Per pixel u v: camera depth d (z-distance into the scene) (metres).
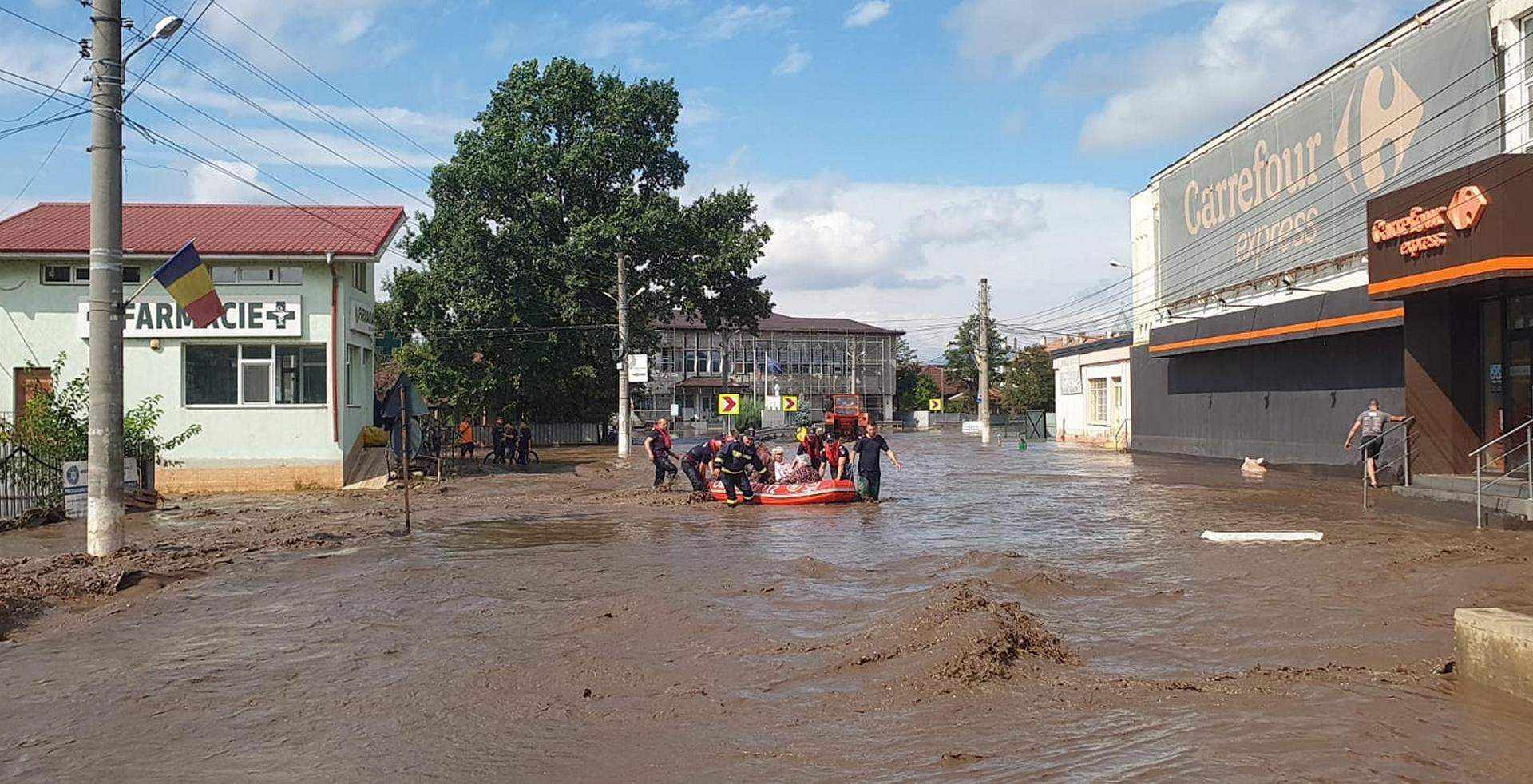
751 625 8.70
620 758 5.48
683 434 67.69
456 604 9.94
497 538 15.26
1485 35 19.09
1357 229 23.50
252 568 12.53
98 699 6.89
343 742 5.86
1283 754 5.17
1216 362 31.94
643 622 8.90
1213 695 6.29
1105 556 12.27
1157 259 36.28
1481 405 18.80
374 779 5.23
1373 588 9.66
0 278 25.80
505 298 46.81
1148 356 37.62
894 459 20.42
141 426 21.62
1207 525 15.29
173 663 7.85
